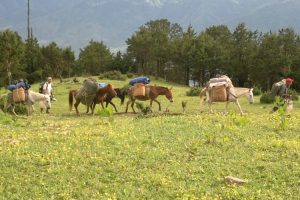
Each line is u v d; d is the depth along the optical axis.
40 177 13.25
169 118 22.77
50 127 21.72
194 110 30.33
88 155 15.15
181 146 16.38
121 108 34.47
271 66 76.44
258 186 12.43
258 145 16.58
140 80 31.03
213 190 12.16
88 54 97.56
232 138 17.88
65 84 62.84
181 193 11.93
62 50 91.19
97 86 29.84
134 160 14.65
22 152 15.64
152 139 17.39
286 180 12.95
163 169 13.83
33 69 87.69
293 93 40.53
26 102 29.78
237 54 85.88
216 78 27.06
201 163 14.37
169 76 100.25
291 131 19.73
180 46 91.75
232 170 13.75
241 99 40.19
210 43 88.38
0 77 71.69
